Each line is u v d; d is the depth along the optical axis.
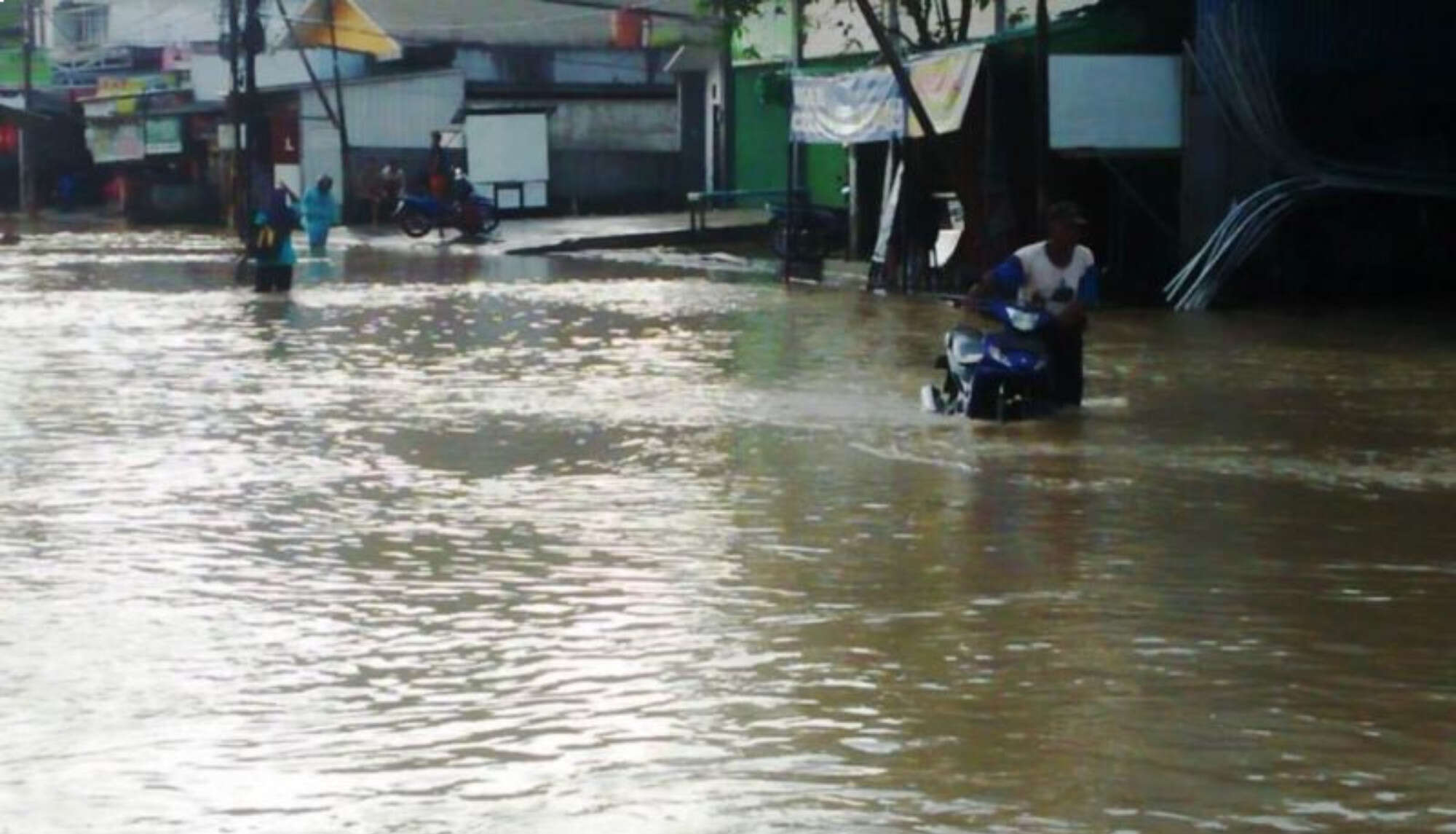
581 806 7.29
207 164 75.88
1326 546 12.34
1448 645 9.76
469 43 67.31
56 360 23.72
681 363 23.31
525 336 26.94
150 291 36.38
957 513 13.51
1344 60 31.78
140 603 10.69
